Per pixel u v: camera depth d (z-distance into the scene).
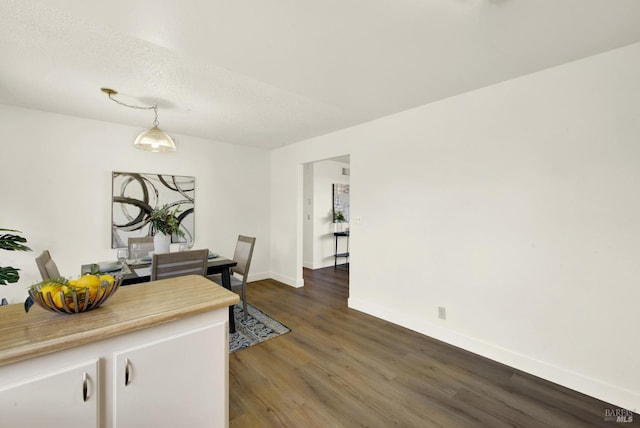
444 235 2.70
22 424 0.86
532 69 2.11
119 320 1.04
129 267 2.64
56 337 0.90
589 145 1.95
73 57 1.98
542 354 2.15
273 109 3.00
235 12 1.47
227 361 1.32
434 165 2.76
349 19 1.53
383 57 1.93
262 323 3.13
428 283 2.83
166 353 1.13
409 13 1.49
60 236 3.16
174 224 3.37
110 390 1.01
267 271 5.09
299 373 2.21
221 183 4.46
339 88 2.43
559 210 2.07
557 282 2.08
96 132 3.37
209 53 1.87
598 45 1.80
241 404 1.86
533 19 1.54
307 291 4.35
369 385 2.06
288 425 1.68
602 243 1.91
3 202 2.88
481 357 2.44
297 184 4.54
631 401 1.80
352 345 2.64
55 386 0.90
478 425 1.69
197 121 3.41
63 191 3.18
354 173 3.55
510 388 2.03
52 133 3.11
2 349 0.83
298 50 1.84
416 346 2.62
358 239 3.51
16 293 2.94
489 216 2.41
